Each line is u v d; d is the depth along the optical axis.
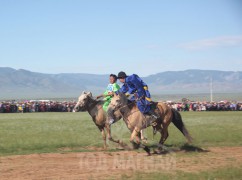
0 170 12.84
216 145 19.61
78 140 21.34
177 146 18.91
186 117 44.88
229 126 30.62
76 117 46.56
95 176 11.94
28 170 12.86
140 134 17.75
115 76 18.33
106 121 17.89
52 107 69.81
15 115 52.97
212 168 13.13
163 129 17.19
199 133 24.64
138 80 16.36
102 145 19.72
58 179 11.56
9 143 20.08
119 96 16.42
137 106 16.28
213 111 69.56
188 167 13.38
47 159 15.07
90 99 18.22
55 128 29.48
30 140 21.36
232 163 14.10
